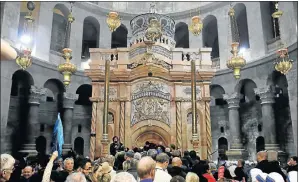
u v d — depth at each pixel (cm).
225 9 2233
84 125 2184
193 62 1338
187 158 773
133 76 1520
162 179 420
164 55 1577
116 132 1470
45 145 1997
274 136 1738
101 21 2414
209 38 2538
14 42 1711
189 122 1502
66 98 2038
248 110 2027
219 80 2102
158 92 1514
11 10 1700
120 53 1583
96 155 1436
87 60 2320
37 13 1978
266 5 2003
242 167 715
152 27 1441
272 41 1862
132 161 523
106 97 1289
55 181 447
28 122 1819
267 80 1802
